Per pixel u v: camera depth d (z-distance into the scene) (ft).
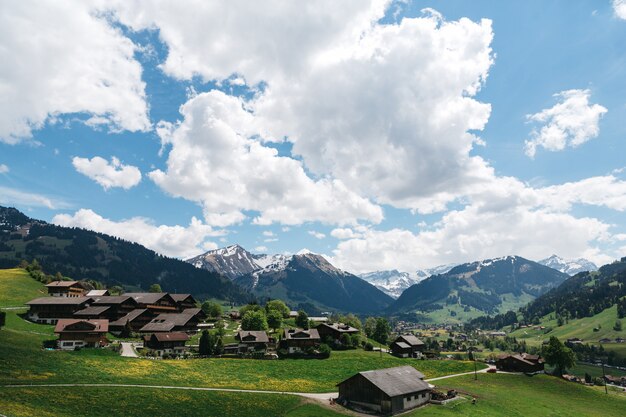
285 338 506.89
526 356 497.46
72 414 198.59
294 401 274.77
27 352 304.30
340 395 293.64
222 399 260.21
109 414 208.54
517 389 381.40
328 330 571.69
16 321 488.02
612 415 337.31
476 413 285.64
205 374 330.54
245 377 337.31
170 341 444.14
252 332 499.92
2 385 227.61
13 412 183.52
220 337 493.77
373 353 534.78
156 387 268.41
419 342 595.47
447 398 317.01
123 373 297.94
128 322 519.60
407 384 295.48
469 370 455.22
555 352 486.38
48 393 221.66
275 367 391.65
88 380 262.88
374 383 279.49
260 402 264.11
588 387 428.97
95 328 411.34
